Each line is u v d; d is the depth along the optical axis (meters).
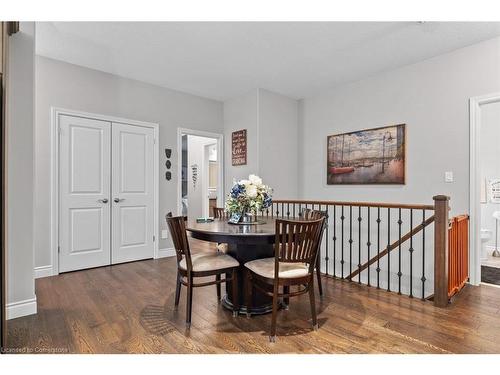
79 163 3.60
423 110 3.48
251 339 1.98
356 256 4.18
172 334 2.04
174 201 4.49
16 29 2.15
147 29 2.80
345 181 4.29
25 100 2.29
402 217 3.69
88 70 3.69
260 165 4.48
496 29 2.78
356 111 4.17
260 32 2.86
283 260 2.02
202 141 6.96
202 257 2.41
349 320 2.26
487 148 4.84
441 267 2.49
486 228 4.85
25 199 2.29
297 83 4.27
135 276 3.37
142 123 4.13
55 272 3.40
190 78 4.06
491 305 2.52
